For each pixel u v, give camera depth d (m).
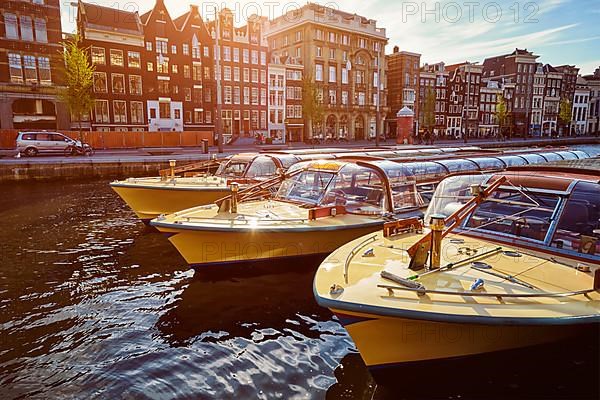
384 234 5.98
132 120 40.62
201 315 6.40
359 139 59.88
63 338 5.73
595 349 4.56
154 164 24.78
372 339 4.17
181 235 7.46
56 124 34.53
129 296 7.11
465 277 4.43
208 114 45.72
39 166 21.50
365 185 8.47
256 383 4.75
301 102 52.66
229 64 46.38
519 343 4.22
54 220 12.80
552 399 4.19
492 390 4.33
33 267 8.57
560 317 3.72
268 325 6.09
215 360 5.20
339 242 7.68
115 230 11.67
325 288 4.32
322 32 53.06
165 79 42.09
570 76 77.62
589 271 4.50
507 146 49.28
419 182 9.01
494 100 70.12
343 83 56.28
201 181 12.37
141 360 5.19
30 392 4.58
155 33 41.12
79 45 37.44
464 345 4.13
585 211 5.10
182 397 4.50
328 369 5.03
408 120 36.25
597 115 82.69
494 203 5.77
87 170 22.84
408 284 4.22
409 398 4.40
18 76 32.62
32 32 32.91
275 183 9.43
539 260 4.80
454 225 5.29
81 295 7.16
